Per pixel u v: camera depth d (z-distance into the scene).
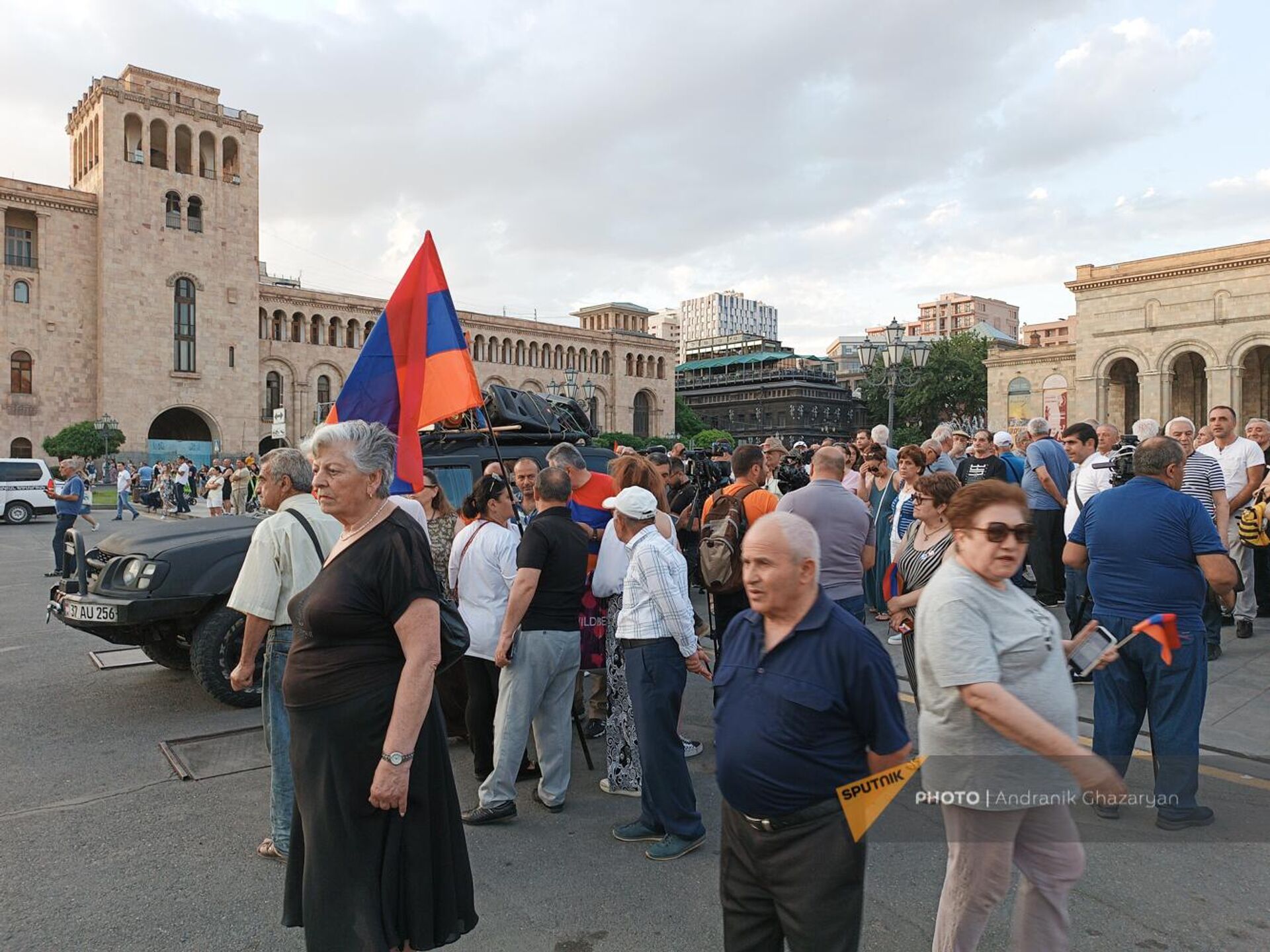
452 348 5.71
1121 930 3.22
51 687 6.82
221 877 3.75
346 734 2.54
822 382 89.31
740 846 2.42
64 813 4.42
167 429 59.50
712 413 93.88
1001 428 59.84
